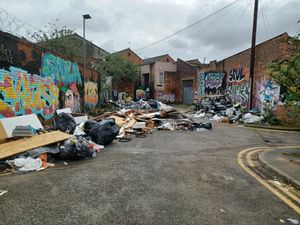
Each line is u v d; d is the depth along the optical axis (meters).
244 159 6.62
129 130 10.45
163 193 4.16
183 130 11.91
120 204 3.71
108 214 3.40
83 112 16.48
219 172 5.40
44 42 18.28
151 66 38.34
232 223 3.25
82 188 4.31
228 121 15.50
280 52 14.16
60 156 6.01
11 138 6.76
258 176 5.23
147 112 16.12
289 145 8.78
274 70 6.96
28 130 6.86
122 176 4.97
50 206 3.60
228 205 3.78
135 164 5.86
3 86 7.52
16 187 4.30
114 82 34.66
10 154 5.45
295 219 3.41
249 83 16.92
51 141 6.45
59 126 8.73
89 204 3.69
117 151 7.23
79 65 15.52
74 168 5.48
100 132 7.90
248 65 18.53
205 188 4.44
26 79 8.86
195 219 3.32
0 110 7.41
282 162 6.07
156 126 12.76
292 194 4.30
